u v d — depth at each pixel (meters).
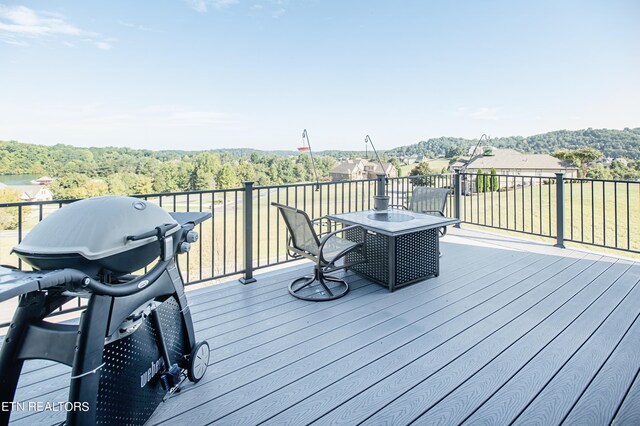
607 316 2.64
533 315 2.68
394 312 2.77
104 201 1.54
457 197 6.34
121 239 1.44
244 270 3.50
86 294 1.51
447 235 5.59
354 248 3.12
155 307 1.69
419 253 3.43
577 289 3.21
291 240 3.37
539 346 2.23
